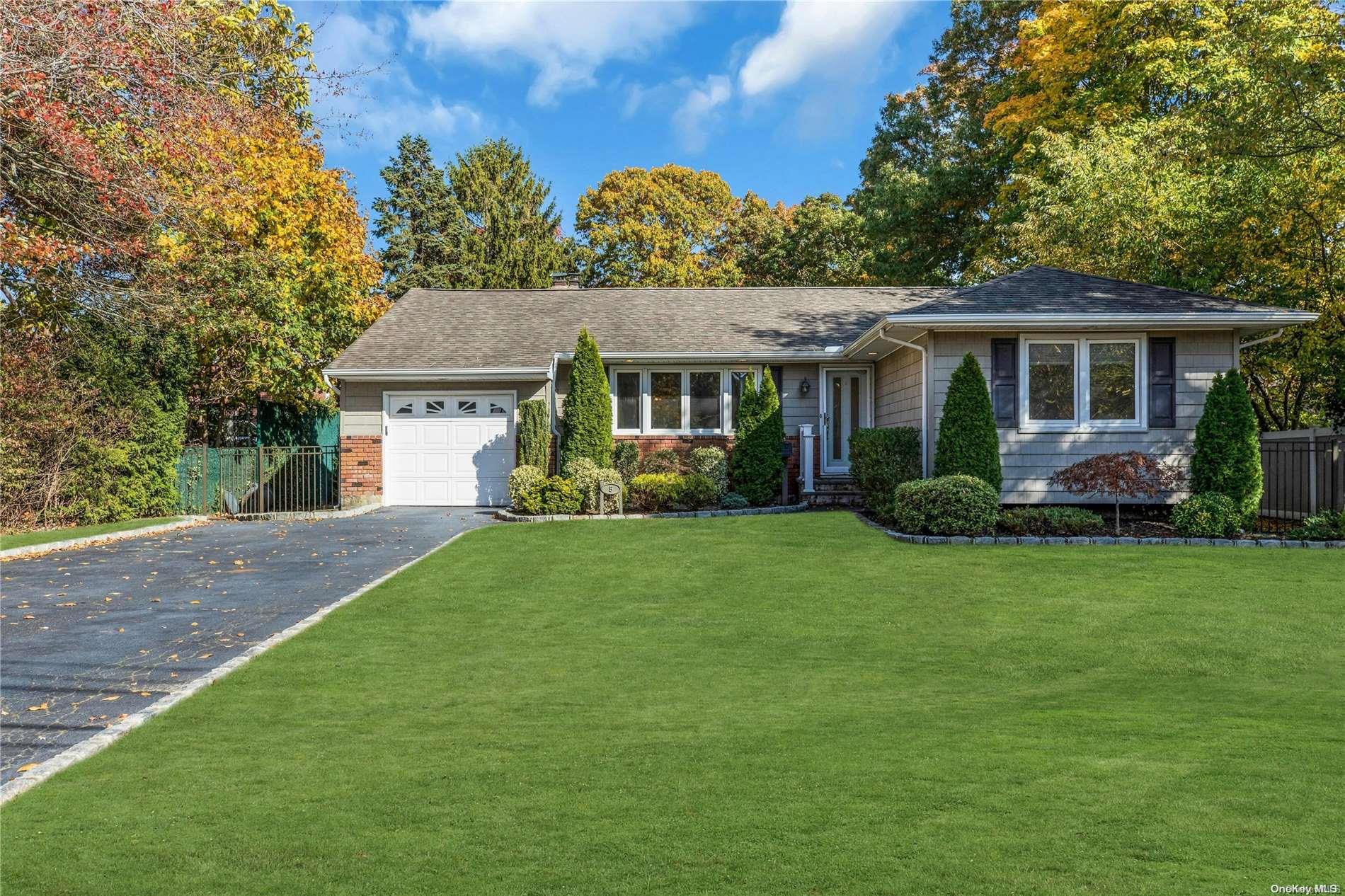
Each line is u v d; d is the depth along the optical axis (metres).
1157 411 14.12
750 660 7.29
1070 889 3.17
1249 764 4.56
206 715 5.77
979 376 13.44
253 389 21.11
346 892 3.28
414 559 11.48
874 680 6.74
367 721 5.66
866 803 4.11
